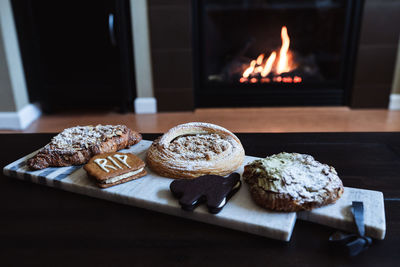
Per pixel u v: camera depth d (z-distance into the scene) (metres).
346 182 0.47
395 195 0.44
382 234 0.37
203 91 1.55
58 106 1.53
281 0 1.45
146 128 1.35
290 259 0.35
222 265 0.34
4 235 0.38
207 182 0.43
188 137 0.54
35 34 1.38
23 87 1.42
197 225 0.40
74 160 0.50
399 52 1.46
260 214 0.40
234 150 0.50
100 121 1.44
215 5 1.47
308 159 0.46
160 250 0.36
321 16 1.49
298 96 1.55
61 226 0.40
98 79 1.46
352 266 0.34
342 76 1.52
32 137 0.62
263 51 1.56
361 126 1.33
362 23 1.41
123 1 1.36
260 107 1.57
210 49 1.56
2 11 1.26
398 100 1.52
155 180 0.47
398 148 0.56
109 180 0.45
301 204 0.39
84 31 1.38
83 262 0.35
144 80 1.51
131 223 0.40
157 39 1.45
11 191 0.46
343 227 0.39
